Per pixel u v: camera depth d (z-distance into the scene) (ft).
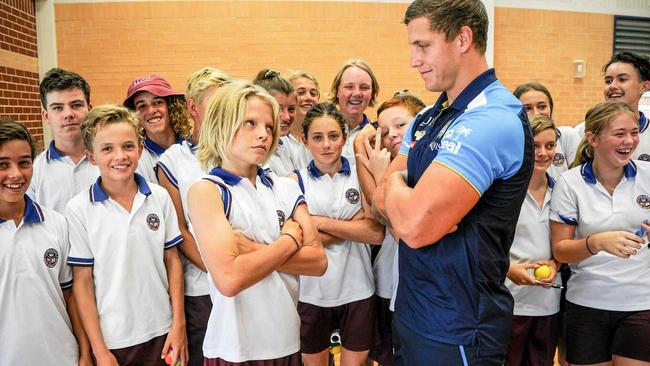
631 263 6.48
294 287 5.13
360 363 7.23
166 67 16.96
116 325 5.75
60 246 5.75
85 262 5.78
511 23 18.75
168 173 6.91
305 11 17.24
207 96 6.70
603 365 6.86
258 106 4.69
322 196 7.08
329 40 17.44
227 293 4.25
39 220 5.63
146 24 16.71
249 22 17.08
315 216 6.86
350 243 7.04
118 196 6.08
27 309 5.42
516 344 7.01
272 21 17.16
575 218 6.77
